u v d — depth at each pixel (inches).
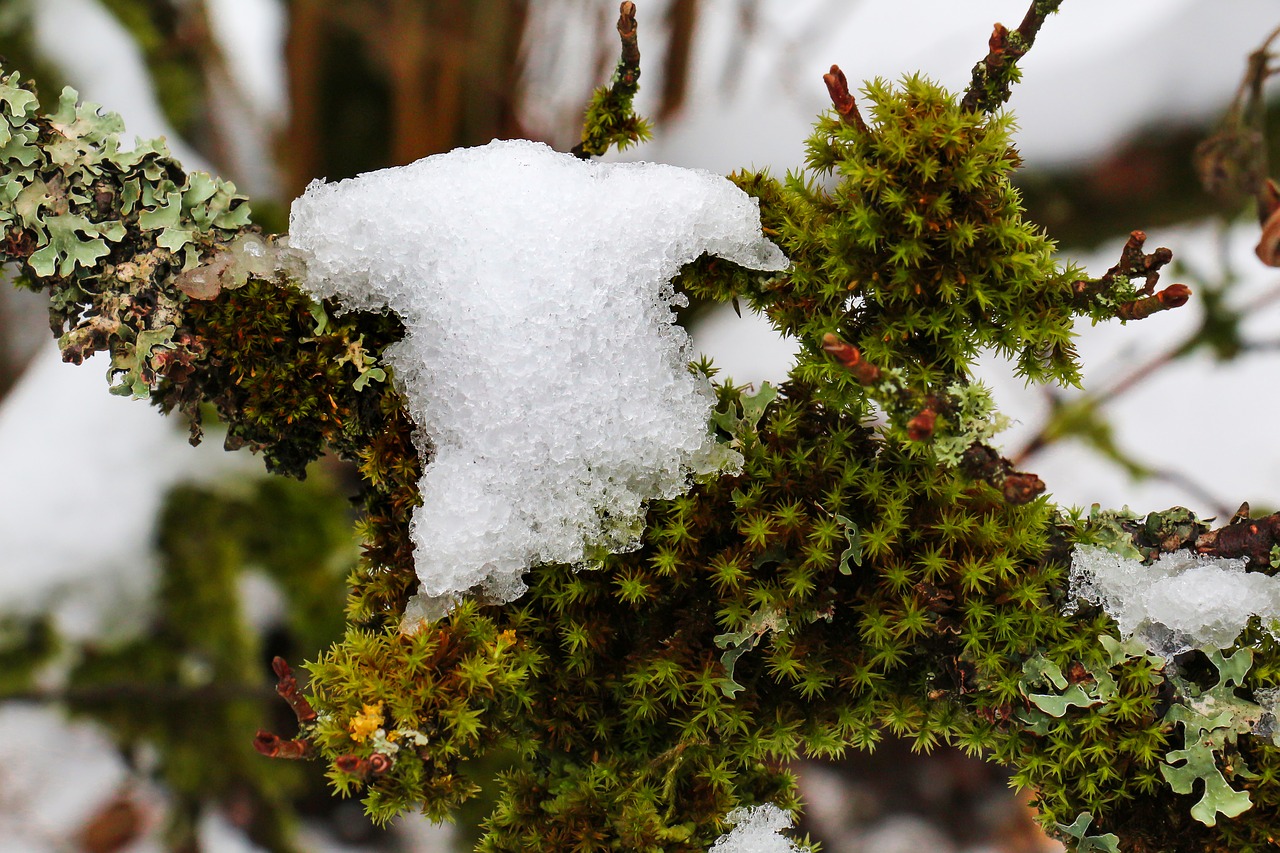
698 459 15.6
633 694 15.8
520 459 15.4
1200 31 21.0
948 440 15.1
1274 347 21.7
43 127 15.7
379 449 15.7
